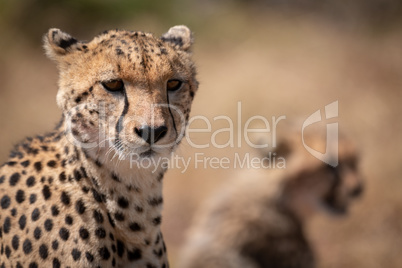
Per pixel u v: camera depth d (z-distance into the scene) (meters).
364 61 21.88
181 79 6.60
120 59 6.28
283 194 11.04
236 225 11.09
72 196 6.22
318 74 20.00
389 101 18.83
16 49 19.41
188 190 15.20
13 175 6.55
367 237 14.09
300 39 22.88
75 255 6.12
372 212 14.34
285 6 28.31
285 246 11.12
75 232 6.16
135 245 6.46
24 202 6.33
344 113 17.81
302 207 11.18
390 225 14.23
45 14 20.83
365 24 27.39
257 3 27.88
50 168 6.38
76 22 21.47
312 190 11.03
